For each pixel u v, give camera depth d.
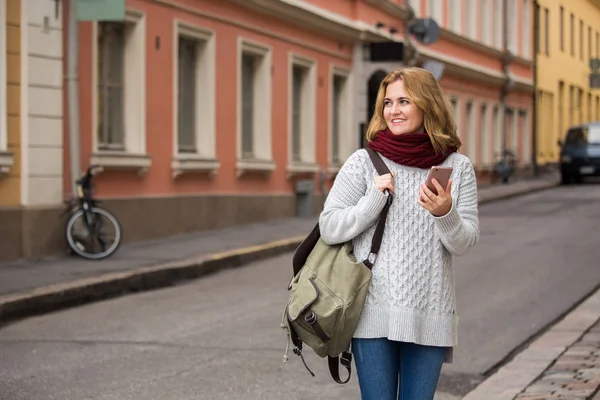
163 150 19.16
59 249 16.09
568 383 8.02
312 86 26.14
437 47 37.28
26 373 8.59
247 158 23.09
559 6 59.38
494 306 12.59
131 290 13.91
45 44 15.91
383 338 4.37
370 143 4.50
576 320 11.36
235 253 16.94
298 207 25.34
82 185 15.80
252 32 22.70
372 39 29.08
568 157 44.22
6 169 15.15
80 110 16.75
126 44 18.23
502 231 22.78
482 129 44.72
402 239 4.36
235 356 9.33
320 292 4.29
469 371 8.96
